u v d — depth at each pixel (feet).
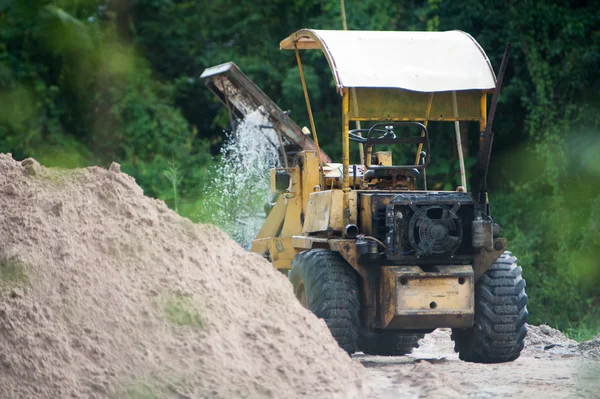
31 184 79.00
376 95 108.47
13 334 63.93
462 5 263.70
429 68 108.47
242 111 186.39
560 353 122.83
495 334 106.11
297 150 183.21
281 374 71.92
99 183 81.15
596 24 263.08
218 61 265.95
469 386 87.71
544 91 248.73
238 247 86.58
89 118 257.14
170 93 268.21
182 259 77.56
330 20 265.54
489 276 107.65
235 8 276.62
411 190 112.47
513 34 258.37
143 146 256.73
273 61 271.28
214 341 71.00
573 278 236.22
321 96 275.18
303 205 126.41
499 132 271.90
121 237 75.77
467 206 104.17
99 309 69.21
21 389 61.52
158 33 274.77
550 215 245.45
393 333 107.86
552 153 247.91
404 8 277.03
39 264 69.41
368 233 105.50
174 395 65.77
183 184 249.96
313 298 103.50
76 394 63.00
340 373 76.13
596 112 254.47
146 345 68.69
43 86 226.58
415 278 101.40
